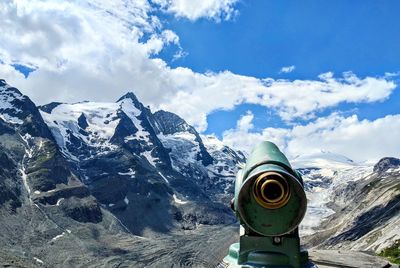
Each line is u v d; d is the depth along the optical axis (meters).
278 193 0.83
